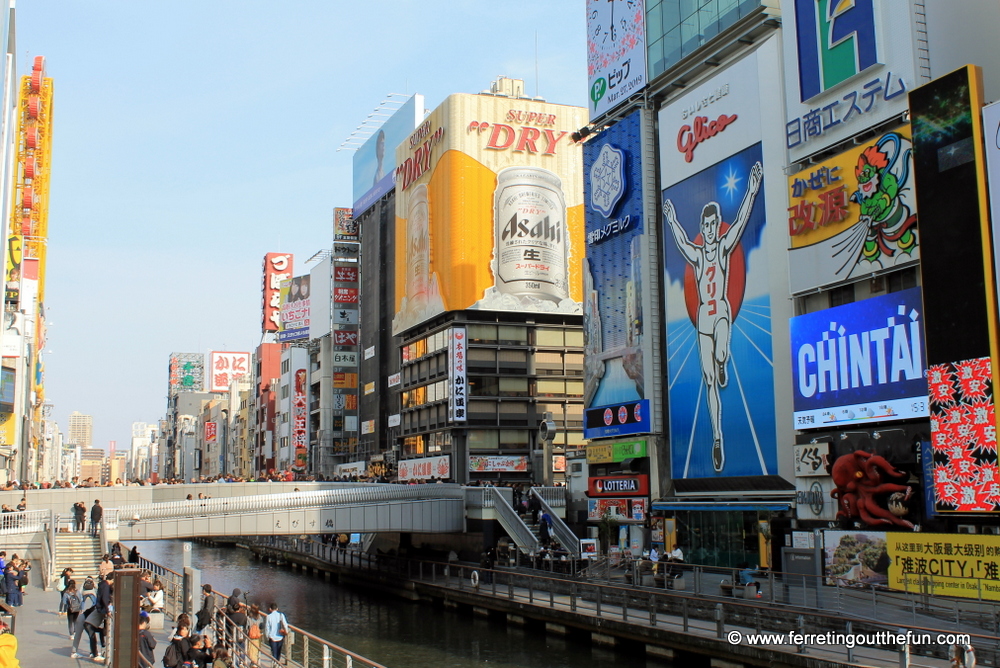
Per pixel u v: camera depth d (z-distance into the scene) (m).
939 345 42.03
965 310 40.97
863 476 45.81
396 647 49.66
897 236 46.56
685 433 63.62
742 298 58.66
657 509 63.38
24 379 130.50
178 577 40.16
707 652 38.53
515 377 108.31
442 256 110.19
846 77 50.41
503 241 109.00
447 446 109.19
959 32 48.22
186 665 25.38
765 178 57.38
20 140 143.12
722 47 62.28
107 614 28.09
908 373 45.12
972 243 40.78
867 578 43.88
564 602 50.53
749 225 58.50
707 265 62.28
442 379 110.31
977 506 39.88
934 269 42.53
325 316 159.50
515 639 50.25
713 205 62.00
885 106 48.19
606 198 74.75
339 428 151.88
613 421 71.44
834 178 50.78
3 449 108.50
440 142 112.25
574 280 111.31
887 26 48.31
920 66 46.81
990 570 38.16
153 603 37.47
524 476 106.94
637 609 46.62
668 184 67.12
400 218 124.56
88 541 53.34
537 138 112.19
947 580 39.88
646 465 66.50
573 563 53.88
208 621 32.47
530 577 54.19
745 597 41.06
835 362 49.47
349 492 66.38
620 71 73.88
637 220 70.88
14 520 55.97
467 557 71.56
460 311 107.50
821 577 38.03
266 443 196.50
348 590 76.50
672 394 65.31
